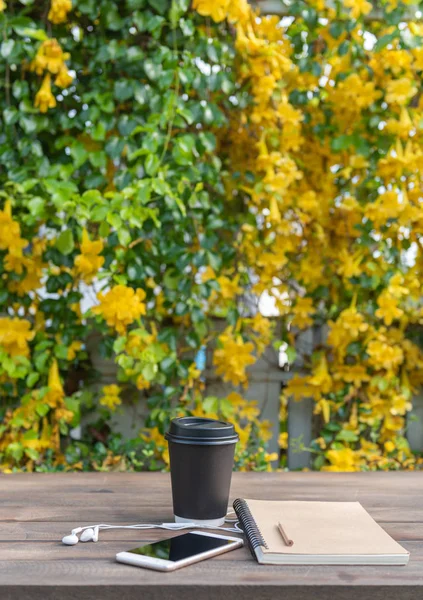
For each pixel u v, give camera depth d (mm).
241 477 1258
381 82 2486
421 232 2510
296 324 2568
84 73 2355
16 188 2221
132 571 740
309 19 2357
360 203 2598
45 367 2363
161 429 2391
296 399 2604
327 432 2629
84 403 2559
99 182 2295
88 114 2268
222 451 900
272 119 2438
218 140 2527
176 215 2229
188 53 2205
